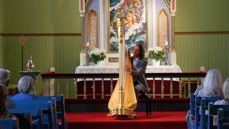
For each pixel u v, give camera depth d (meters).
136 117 11.16
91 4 16.95
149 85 14.48
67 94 17.70
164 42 16.83
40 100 7.91
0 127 5.09
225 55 18.28
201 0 18.33
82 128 10.41
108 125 10.40
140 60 11.23
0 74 8.45
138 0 16.97
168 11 16.88
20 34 18.12
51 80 13.72
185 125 10.41
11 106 6.92
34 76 13.61
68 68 18.20
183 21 18.28
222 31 18.28
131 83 10.98
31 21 18.17
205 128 7.40
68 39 18.23
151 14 16.94
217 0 18.33
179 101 12.62
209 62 18.28
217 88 8.09
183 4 18.33
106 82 14.16
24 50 18.16
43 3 18.23
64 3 18.25
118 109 10.76
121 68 10.96
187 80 16.03
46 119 8.08
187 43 18.27
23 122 5.99
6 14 18.09
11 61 18.08
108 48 16.84
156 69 15.66
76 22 18.22
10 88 15.60
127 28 16.89
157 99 12.59
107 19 16.91
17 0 18.14
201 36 18.28
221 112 5.91
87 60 16.44
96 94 14.23
